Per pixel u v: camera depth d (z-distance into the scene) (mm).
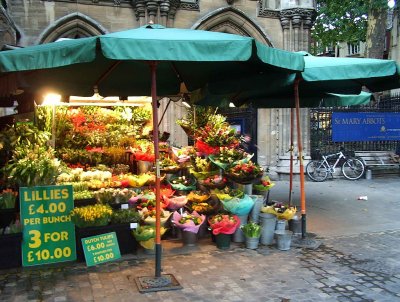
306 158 13555
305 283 4695
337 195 10508
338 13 20844
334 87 8078
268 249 5945
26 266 5195
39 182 5348
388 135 14758
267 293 4430
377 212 8430
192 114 8633
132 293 4438
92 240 5340
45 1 11469
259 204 6359
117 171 7910
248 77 6457
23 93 7129
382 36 17156
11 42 10016
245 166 6559
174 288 4527
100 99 8516
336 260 5465
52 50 4168
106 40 3996
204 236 6555
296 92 6332
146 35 4410
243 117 14250
